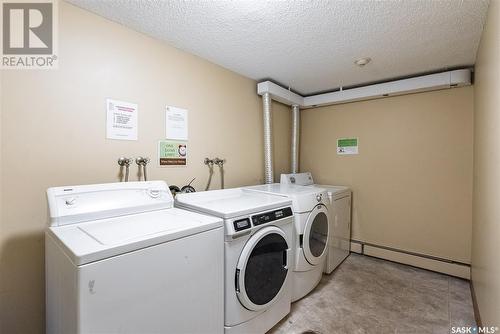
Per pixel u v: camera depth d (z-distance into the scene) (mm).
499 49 1212
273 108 3164
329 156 3377
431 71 2518
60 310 1037
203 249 1239
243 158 2701
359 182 3135
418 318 1848
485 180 1640
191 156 2172
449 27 1703
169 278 1095
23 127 1340
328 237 2422
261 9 1532
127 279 961
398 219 2871
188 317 1179
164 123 1967
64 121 1474
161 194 1607
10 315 1313
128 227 1176
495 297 1271
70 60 1494
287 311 1820
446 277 2504
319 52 2115
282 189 2402
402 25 1688
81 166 1542
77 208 1250
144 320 1014
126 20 1665
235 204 1671
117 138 1700
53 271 1122
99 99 1614
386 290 2246
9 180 1300
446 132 2561
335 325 1771
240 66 2436
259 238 1528
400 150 2840
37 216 1384
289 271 1816
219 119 2418
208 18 1631
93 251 878
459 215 2504
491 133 1445
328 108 3379
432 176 2650
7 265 1301
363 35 1833
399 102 2834
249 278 1486
